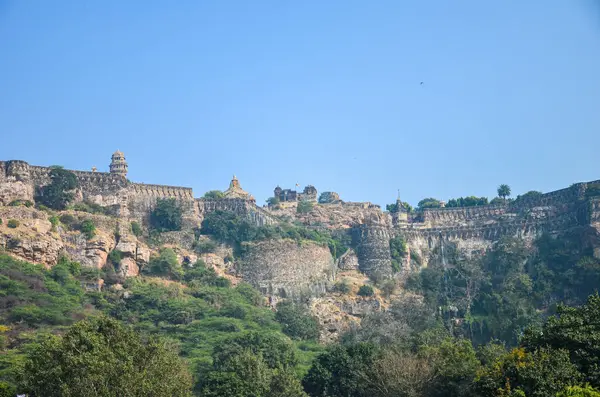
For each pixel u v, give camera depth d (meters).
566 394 131.88
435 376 171.25
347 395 191.62
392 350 199.00
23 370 154.75
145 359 150.62
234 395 174.88
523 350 154.25
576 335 150.12
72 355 145.50
